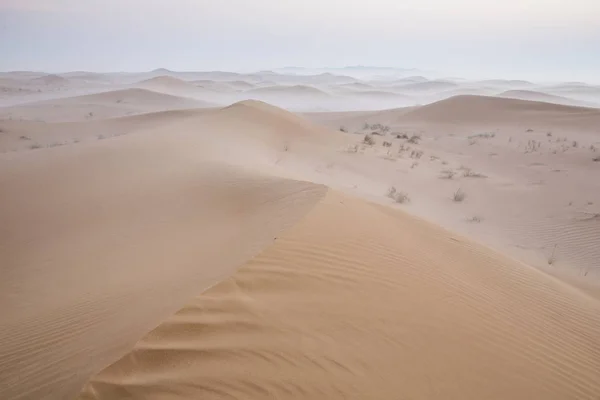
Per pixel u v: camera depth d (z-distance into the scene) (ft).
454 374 11.68
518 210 46.09
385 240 19.92
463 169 64.34
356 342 11.91
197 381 9.62
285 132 77.71
